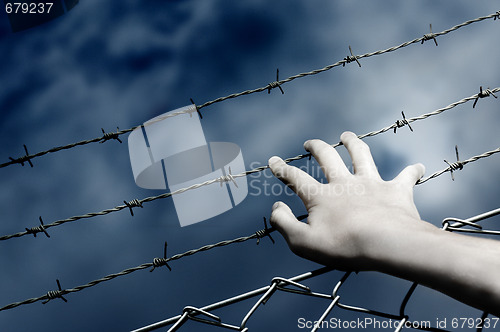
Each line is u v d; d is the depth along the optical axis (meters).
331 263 1.33
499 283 1.04
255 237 1.53
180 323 1.29
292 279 1.32
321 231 1.36
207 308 1.29
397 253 1.20
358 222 1.30
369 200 1.40
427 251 1.16
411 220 1.29
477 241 1.15
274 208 1.54
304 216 1.50
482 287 1.06
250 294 1.31
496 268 1.06
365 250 1.25
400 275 1.20
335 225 1.34
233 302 1.31
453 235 1.20
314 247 1.34
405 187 1.49
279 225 1.46
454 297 1.12
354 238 1.28
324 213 1.41
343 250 1.29
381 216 1.31
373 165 1.58
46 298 1.46
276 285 1.33
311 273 1.34
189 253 1.54
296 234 1.39
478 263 1.09
